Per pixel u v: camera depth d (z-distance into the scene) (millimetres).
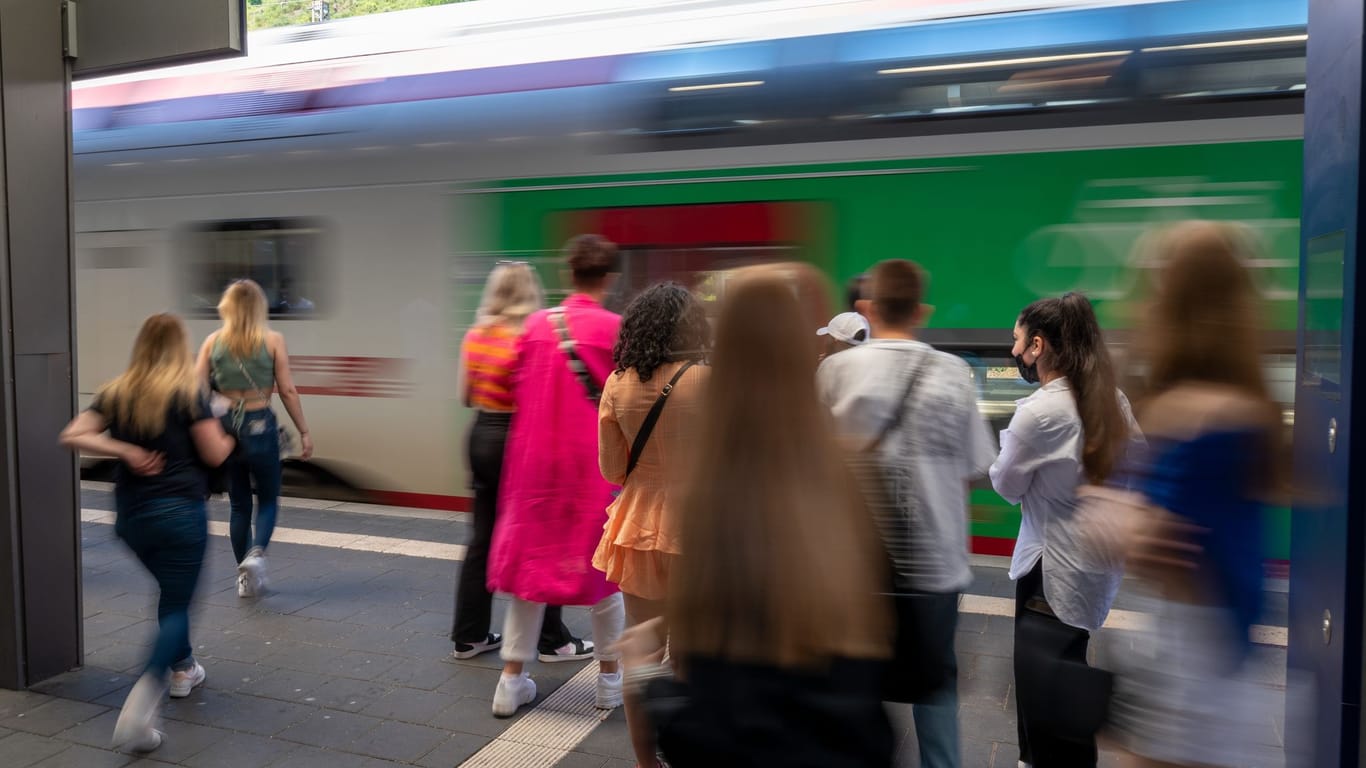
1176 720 2010
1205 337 2053
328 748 3904
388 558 6629
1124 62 5812
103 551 6875
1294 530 2271
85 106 9422
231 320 5637
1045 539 2902
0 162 4145
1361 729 1904
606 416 3279
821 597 1676
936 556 2820
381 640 5094
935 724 2955
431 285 7734
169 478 3854
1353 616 1910
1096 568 2785
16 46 4184
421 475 7977
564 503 3984
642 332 3236
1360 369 1890
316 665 4762
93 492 9125
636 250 6949
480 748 3906
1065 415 2873
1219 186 5633
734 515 1728
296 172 8195
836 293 6395
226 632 5203
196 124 8711
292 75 8547
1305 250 2277
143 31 4281
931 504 2836
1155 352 2113
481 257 7523
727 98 6691
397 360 7926
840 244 6398
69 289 4465
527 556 4020
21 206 4238
